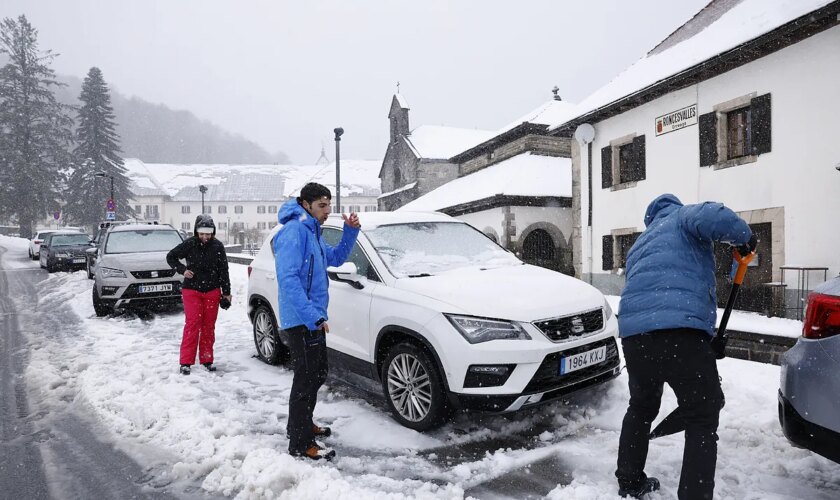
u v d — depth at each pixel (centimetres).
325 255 382
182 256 561
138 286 898
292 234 333
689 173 1227
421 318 378
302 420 342
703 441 251
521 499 293
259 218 8500
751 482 301
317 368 345
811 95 962
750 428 366
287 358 604
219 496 305
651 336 263
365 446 368
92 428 407
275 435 388
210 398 467
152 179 8481
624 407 408
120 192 5381
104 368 567
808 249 971
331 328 470
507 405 346
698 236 266
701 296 261
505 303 367
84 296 1206
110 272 901
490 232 2178
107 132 5434
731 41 1105
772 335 554
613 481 306
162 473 334
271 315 575
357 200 8200
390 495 286
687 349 255
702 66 1114
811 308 259
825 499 281
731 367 489
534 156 2434
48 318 934
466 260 478
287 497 292
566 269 2155
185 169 9444
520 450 352
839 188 922
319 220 356
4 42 5000
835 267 930
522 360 345
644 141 1359
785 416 264
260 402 461
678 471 315
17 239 4488
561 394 366
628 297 278
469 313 363
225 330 812
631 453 282
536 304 370
